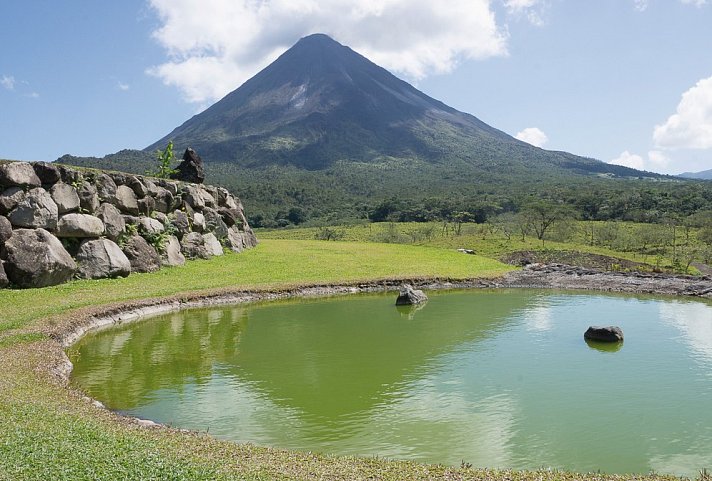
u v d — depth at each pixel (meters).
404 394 15.25
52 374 14.79
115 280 29.53
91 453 8.63
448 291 36.59
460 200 141.75
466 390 15.63
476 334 23.00
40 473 7.66
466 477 9.16
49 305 23.03
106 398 14.59
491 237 83.56
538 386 16.03
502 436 12.45
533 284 39.25
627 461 11.27
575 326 24.91
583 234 89.06
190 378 16.53
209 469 8.45
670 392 15.57
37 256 25.83
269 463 9.38
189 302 28.45
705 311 29.28
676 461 11.30
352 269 39.91
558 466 10.98
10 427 9.61
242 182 190.88
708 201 114.94
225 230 42.03
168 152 47.38
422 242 85.94
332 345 20.91
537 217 88.25
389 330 23.64
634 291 36.91
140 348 20.11
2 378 13.44
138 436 10.16
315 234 107.69
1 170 26.11
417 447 11.80
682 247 73.88
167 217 36.72
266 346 20.61
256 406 14.17
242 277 34.44
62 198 28.47
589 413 13.93
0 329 18.84
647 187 151.38
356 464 9.77
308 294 33.28
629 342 21.80
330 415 13.61
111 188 32.16
